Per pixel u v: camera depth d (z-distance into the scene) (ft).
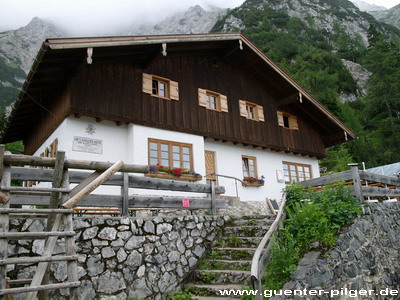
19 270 15.35
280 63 185.68
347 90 188.14
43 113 38.22
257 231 24.50
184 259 21.67
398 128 134.10
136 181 21.39
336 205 22.38
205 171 40.98
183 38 35.68
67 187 12.18
